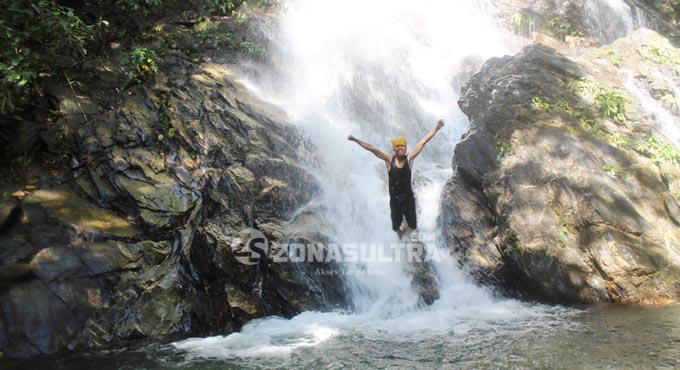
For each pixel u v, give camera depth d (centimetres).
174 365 733
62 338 827
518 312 895
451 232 1033
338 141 1207
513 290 988
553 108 1152
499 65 1305
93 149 1055
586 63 1353
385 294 964
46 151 1077
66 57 1194
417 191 1119
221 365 724
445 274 1004
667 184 1063
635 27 1739
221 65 1357
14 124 1082
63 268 870
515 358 679
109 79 1235
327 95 1356
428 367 674
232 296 912
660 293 900
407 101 1420
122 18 1414
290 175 1055
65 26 1048
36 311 827
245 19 1512
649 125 1163
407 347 754
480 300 973
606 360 649
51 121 1112
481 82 1269
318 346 779
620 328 765
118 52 1330
